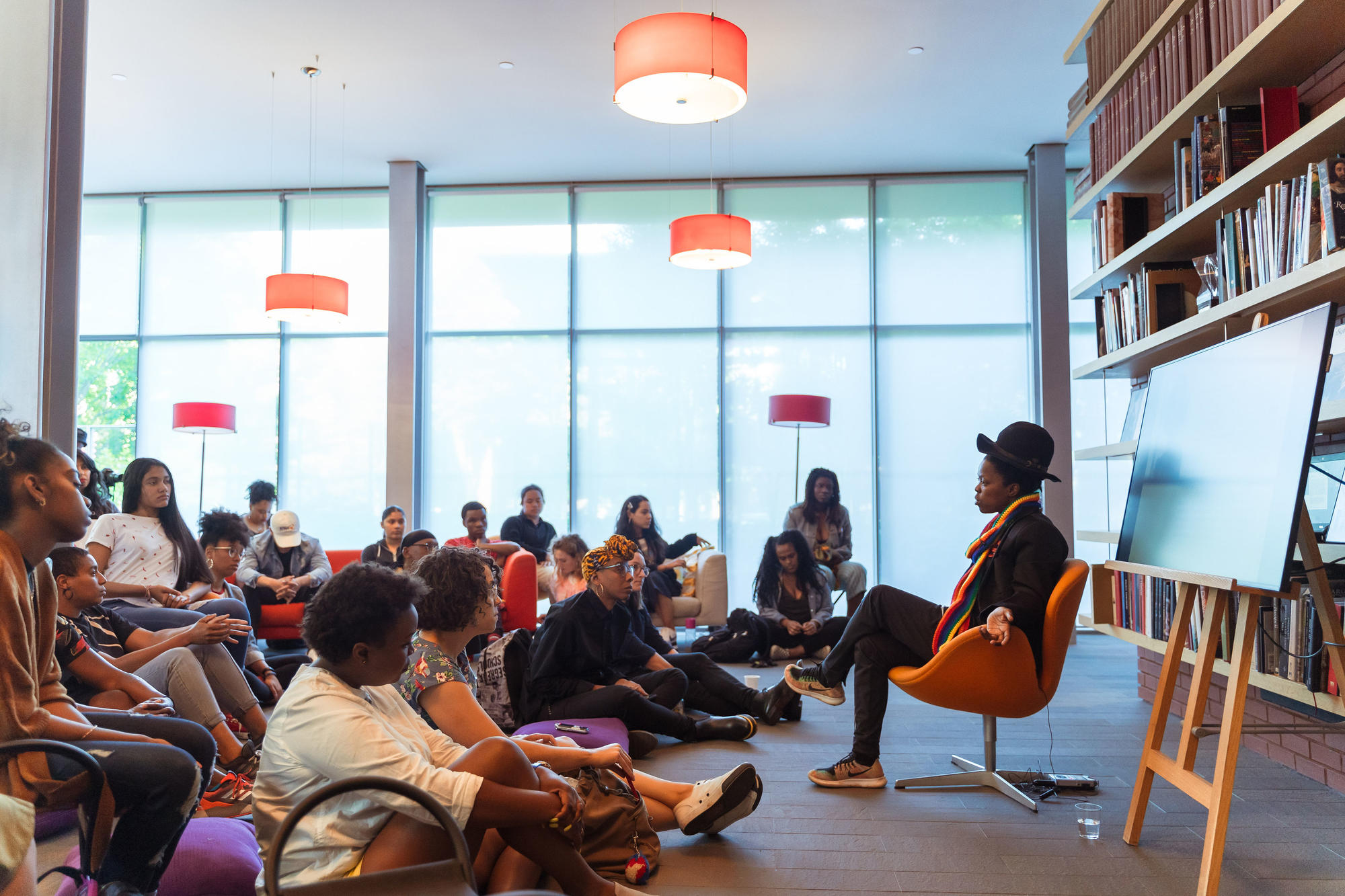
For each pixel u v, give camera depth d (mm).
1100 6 4016
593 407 7629
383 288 7824
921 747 3541
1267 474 2025
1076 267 7547
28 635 1610
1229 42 2965
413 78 5852
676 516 7523
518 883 1679
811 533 6602
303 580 5598
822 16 5121
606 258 7711
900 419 7449
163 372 7828
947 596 7328
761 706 3939
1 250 3006
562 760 2107
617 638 3750
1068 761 3318
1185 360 2621
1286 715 3205
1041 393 6930
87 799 1474
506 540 6773
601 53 5543
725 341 7590
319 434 7754
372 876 1260
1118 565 2703
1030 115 6441
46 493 1636
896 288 7527
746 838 2502
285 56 5543
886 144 6938
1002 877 2217
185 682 2672
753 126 6609
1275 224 2670
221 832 1851
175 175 7520
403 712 1727
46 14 3062
